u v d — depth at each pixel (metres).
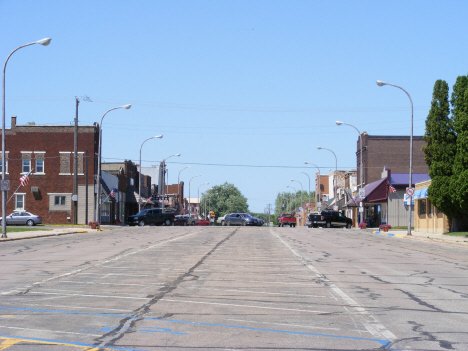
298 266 17.64
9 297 11.27
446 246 29.94
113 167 84.62
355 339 7.62
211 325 8.53
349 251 24.61
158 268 16.81
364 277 14.86
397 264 18.69
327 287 12.87
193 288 12.56
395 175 63.09
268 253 22.86
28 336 7.73
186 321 8.84
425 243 32.66
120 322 8.73
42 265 17.73
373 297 11.44
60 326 8.41
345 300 11.02
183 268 16.83
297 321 8.90
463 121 34.81
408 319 9.12
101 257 20.66
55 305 10.31
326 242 31.50
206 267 17.14
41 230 42.28
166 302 10.66
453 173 36.62
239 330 8.18
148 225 62.31
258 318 9.13
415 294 11.89
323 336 7.80
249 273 15.58
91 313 9.51
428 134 40.16
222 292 11.98
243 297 11.30
